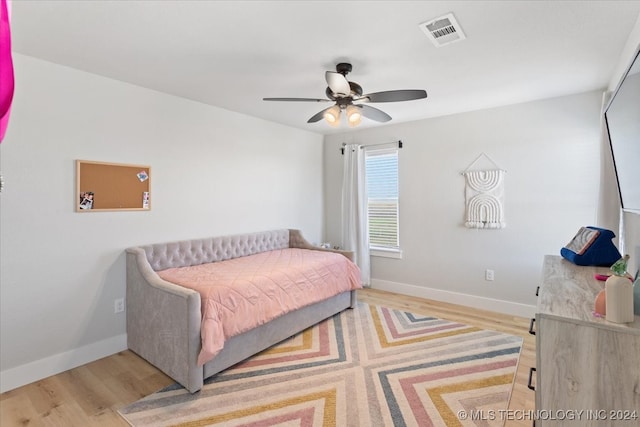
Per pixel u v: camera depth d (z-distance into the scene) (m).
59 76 2.46
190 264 3.23
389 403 2.08
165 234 3.15
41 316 2.40
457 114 3.88
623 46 2.19
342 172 4.97
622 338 1.13
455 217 3.95
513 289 3.59
